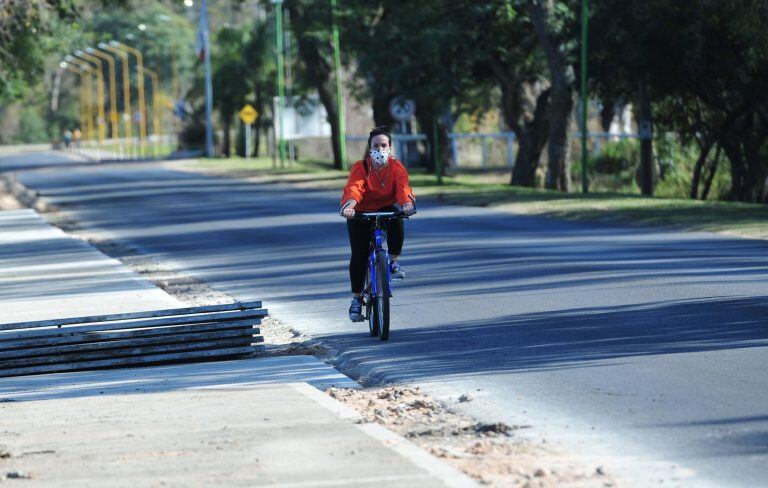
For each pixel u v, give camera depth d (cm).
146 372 3169
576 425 2286
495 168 18800
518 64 14512
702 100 11969
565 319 3709
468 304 4184
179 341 3391
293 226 8444
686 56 11038
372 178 3450
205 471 1850
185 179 17525
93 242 8162
